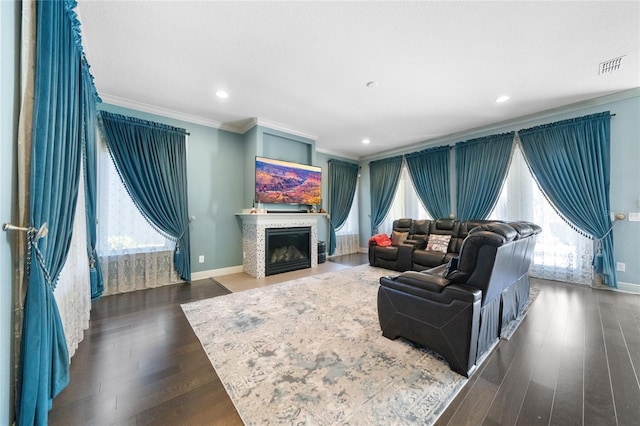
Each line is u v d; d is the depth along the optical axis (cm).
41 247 118
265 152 447
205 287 359
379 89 315
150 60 252
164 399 143
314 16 195
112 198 333
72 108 161
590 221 350
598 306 280
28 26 115
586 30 212
